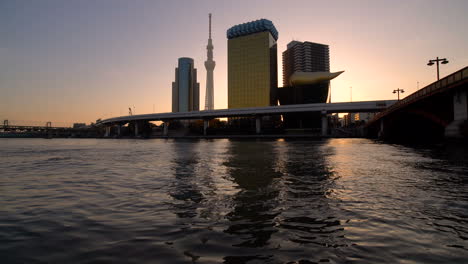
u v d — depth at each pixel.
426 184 8.53
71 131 186.12
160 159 19.27
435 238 4.16
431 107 37.50
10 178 10.96
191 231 4.54
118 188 8.45
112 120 162.88
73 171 13.16
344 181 9.16
